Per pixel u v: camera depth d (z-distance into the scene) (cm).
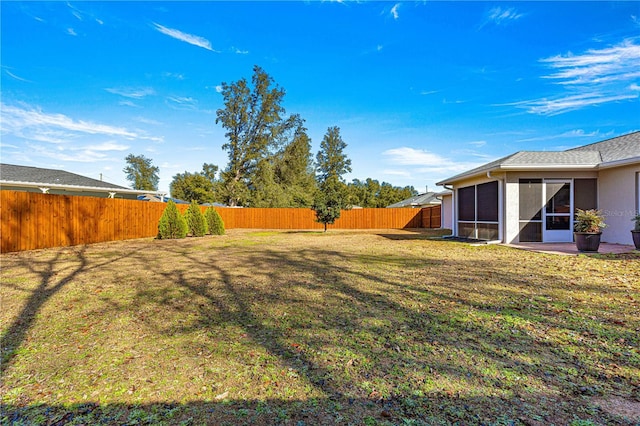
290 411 188
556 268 616
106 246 1112
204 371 237
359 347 276
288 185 3159
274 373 233
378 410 188
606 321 329
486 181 1138
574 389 207
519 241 1036
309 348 275
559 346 272
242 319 354
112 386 217
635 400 194
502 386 212
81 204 1158
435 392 205
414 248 998
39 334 313
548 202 1035
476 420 176
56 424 177
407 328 318
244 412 187
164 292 474
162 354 266
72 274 613
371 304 402
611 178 977
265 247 1091
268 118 3053
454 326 321
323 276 580
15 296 452
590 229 820
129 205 1416
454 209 1373
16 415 186
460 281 521
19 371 239
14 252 917
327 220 1931
